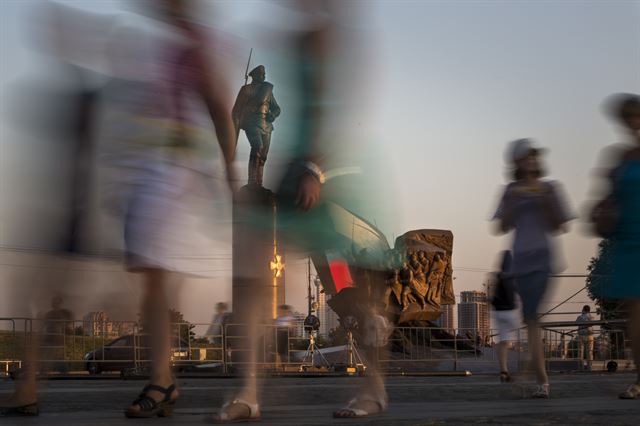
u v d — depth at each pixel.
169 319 4.24
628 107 5.60
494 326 9.33
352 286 4.12
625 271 5.68
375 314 4.21
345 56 3.86
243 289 4.00
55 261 4.29
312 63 3.84
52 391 6.15
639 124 5.61
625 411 4.90
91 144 4.16
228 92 4.04
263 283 3.96
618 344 12.54
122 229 4.13
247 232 3.94
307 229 3.91
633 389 6.50
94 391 6.05
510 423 4.06
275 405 5.41
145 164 4.05
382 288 4.20
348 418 4.28
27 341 4.44
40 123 4.23
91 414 4.68
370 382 4.40
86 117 4.16
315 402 5.64
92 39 4.14
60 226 4.22
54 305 4.36
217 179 4.11
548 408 5.39
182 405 5.35
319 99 3.84
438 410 5.17
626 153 5.65
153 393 4.32
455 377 11.42
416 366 13.23
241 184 4.07
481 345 14.04
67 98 4.20
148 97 4.07
